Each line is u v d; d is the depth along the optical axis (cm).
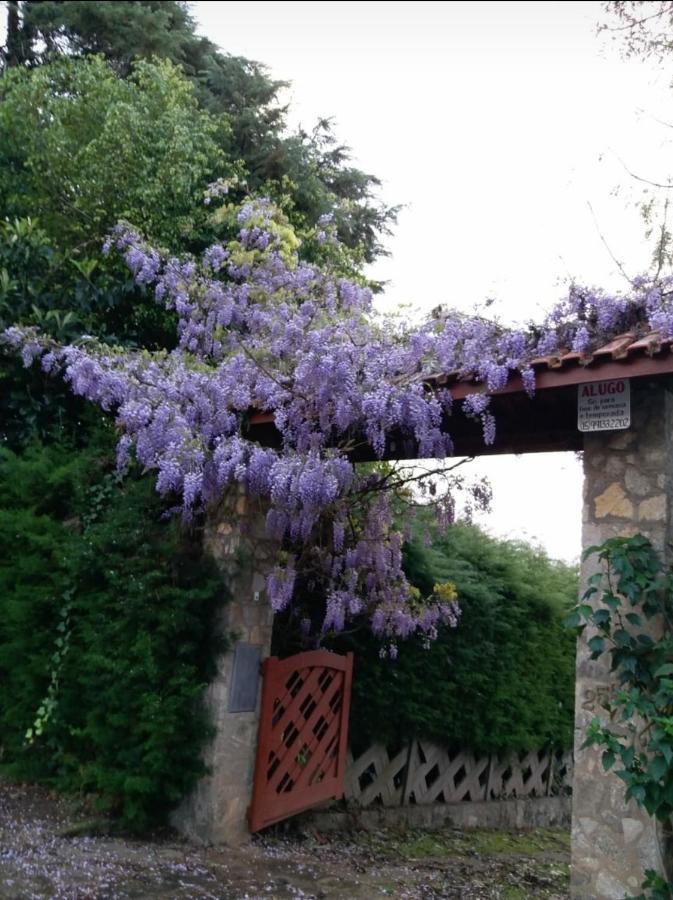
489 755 812
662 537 391
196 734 548
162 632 548
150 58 1412
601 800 390
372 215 1545
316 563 628
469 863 624
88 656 558
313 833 629
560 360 409
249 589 576
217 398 547
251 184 1176
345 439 543
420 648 709
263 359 567
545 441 511
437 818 743
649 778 350
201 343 665
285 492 506
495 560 798
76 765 582
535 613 825
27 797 607
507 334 451
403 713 698
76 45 1505
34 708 610
